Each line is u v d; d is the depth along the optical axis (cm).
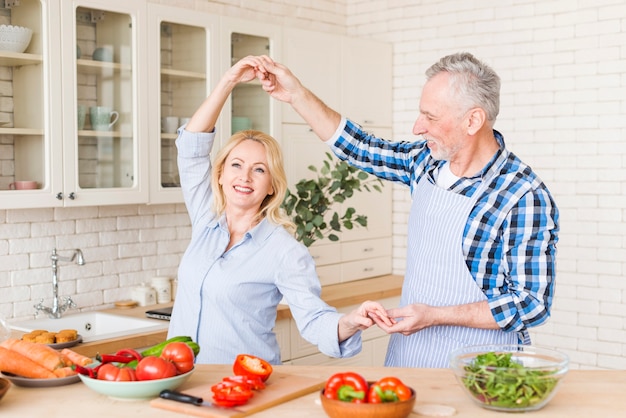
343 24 530
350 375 183
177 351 205
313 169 427
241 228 270
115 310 393
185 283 269
